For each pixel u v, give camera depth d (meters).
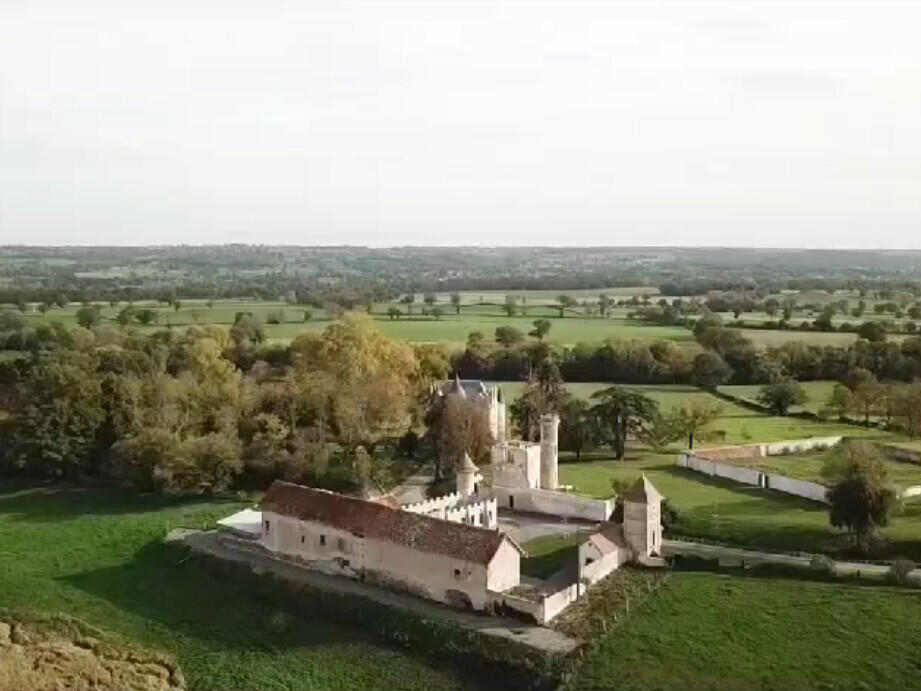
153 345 180.50
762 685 64.69
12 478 126.75
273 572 87.56
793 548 89.75
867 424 154.88
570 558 90.44
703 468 125.31
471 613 77.19
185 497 114.75
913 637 69.50
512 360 196.00
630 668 67.38
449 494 110.06
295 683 69.31
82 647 74.44
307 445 121.06
